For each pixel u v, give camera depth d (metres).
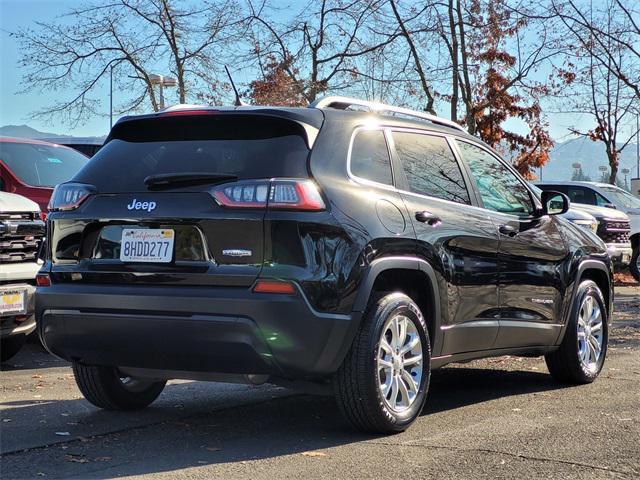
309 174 4.86
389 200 5.27
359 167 5.22
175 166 5.05
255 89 19.45
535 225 6.69
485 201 6.24
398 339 5.19
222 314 4.67
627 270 20.45
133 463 4.52
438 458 4.61
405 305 5.20
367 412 5.00
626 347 9.15
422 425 5.46
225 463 4.52
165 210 4.88
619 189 19.55
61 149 10.41
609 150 24.41
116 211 5.02
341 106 5.54
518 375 7.57
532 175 22.62
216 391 6.79
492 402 6.29
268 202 4.72
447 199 5.84
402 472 4.34
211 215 4.77
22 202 7.62
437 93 19.09
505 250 6.20
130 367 5.16
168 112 5.20
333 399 6.43
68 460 4.57
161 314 4.80
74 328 5.08
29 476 4.26
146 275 4.89
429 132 5.99
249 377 4.98
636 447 4.86
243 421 5.62
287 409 6.04
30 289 7.51
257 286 4.66
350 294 4.83
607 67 19.50
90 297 4.99
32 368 7.91
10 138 9.97
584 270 7.16
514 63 19.86
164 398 6.46
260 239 4.69
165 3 18.42
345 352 4.87
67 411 5.91
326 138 5.08
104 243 5.08
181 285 4.80
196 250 4.80
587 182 19.27
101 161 5.32
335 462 4.54
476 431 5.27
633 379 7.30
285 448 4.85
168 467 4.44
